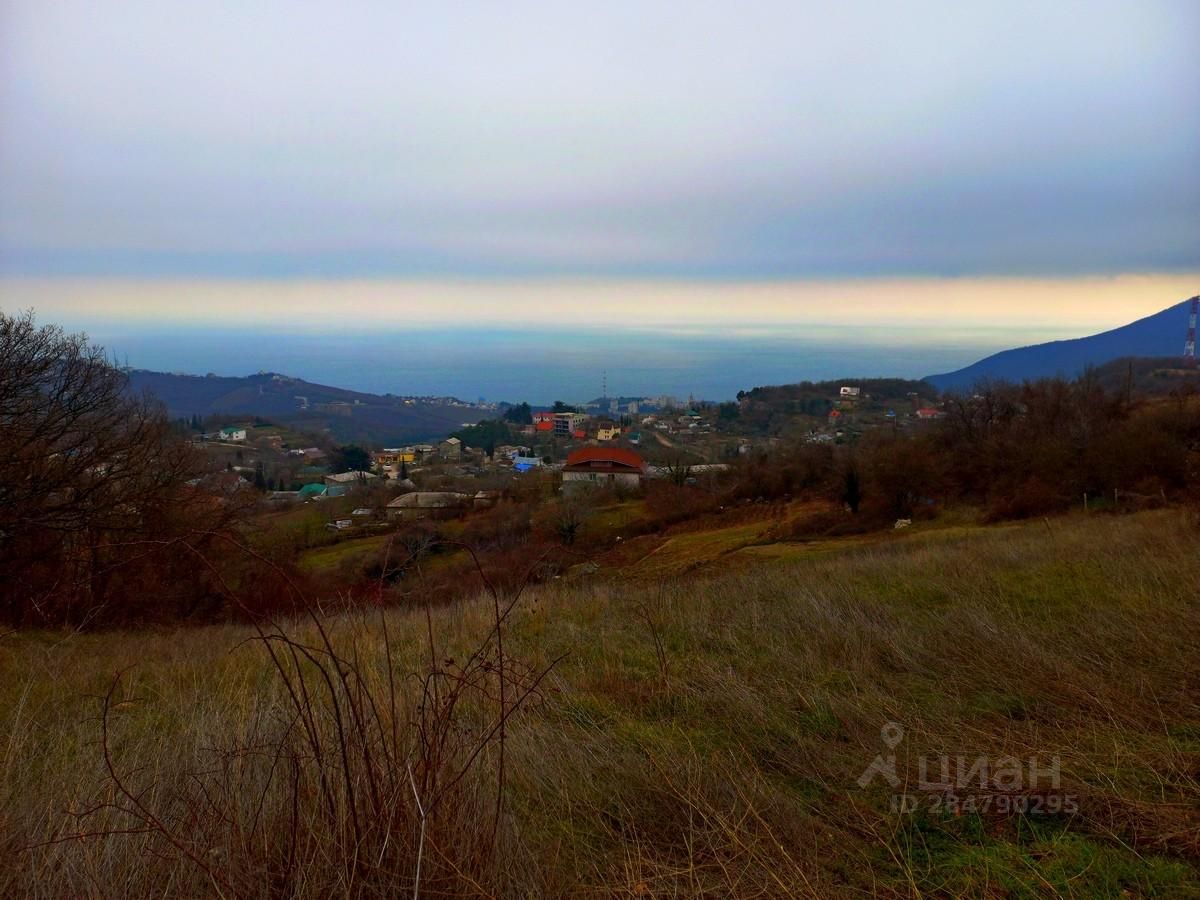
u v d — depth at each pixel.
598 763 3.18
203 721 3.23
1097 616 5.17
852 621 5.35
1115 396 36.31
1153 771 2.92
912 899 2.26
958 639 4.80
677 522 42.69
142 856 2.09
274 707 3.16
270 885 1.99
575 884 2.31
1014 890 2.29
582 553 29.61
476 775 2.54
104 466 13.98
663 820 2.76
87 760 3.26
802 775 3.13
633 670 4.81
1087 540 9.45
